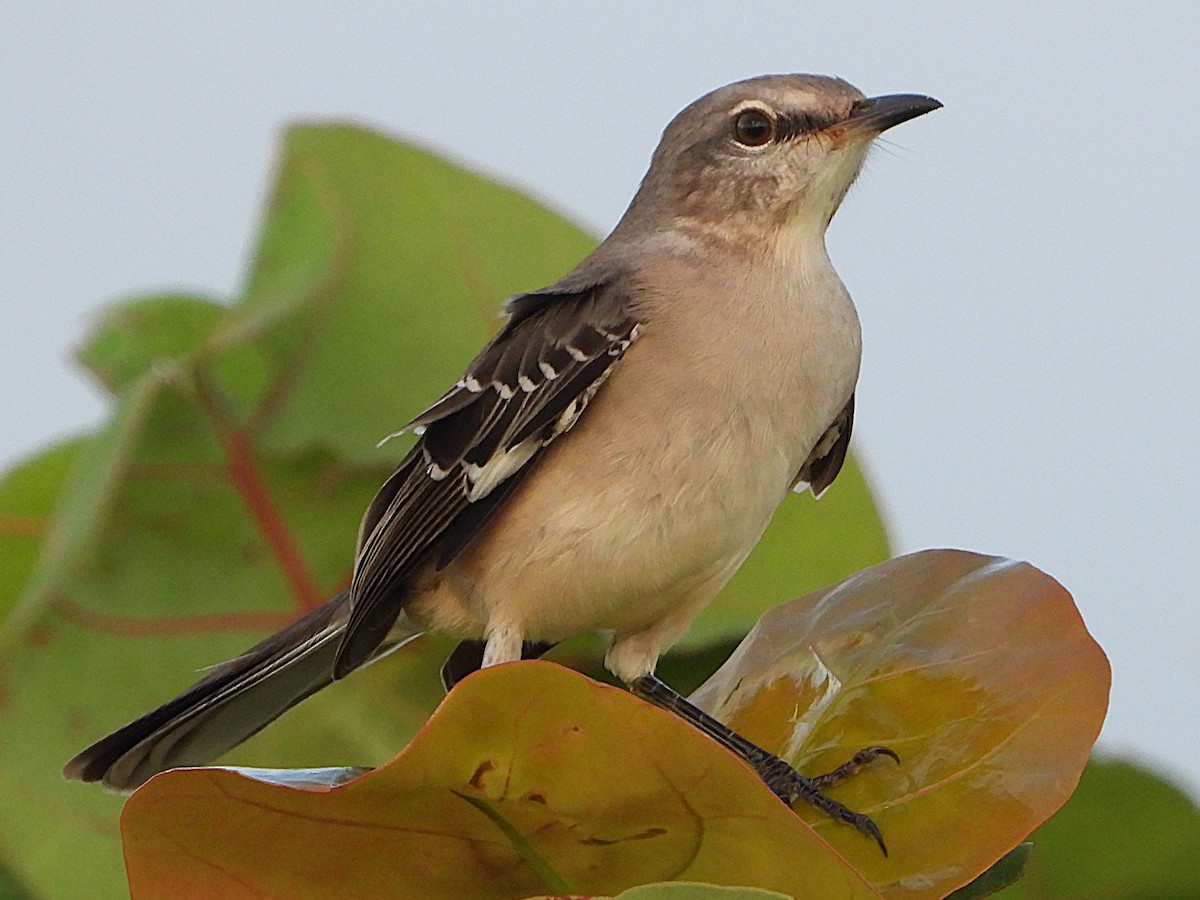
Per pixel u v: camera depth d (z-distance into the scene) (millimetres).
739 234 4285
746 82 4297
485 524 4273
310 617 4254
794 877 4145
